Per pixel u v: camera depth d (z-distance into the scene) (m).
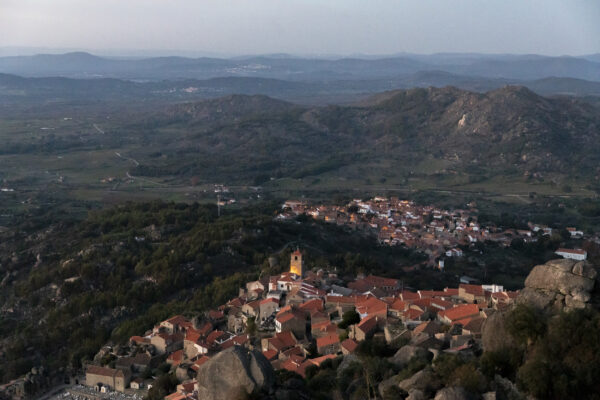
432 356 99.19
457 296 166.12
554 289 89.38
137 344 185.38
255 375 74.62
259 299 188.62
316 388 97.38
